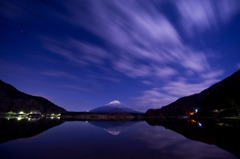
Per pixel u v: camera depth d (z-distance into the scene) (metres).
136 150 4.82
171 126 14.23
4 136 7.13
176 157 4.07
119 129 11.58
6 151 4.49
